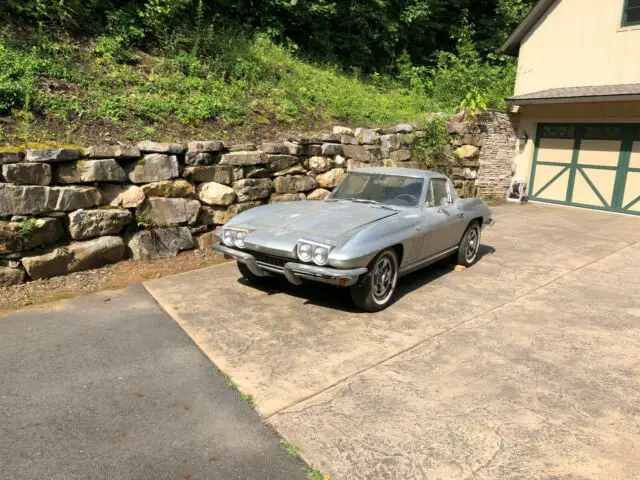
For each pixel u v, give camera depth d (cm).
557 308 507
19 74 651
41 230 518
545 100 1153
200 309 470
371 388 336
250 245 463
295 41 1384
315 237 438
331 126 943
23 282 510
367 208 528
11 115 586
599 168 1205
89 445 271
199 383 338
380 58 1609
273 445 276
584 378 360
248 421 297
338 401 320
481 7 1969
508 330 445
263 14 1252
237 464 260
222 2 1142
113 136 628
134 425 290
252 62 1018
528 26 1312
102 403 311
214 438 280
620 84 1168
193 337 409
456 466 261
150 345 393
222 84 888
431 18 1781
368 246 434
